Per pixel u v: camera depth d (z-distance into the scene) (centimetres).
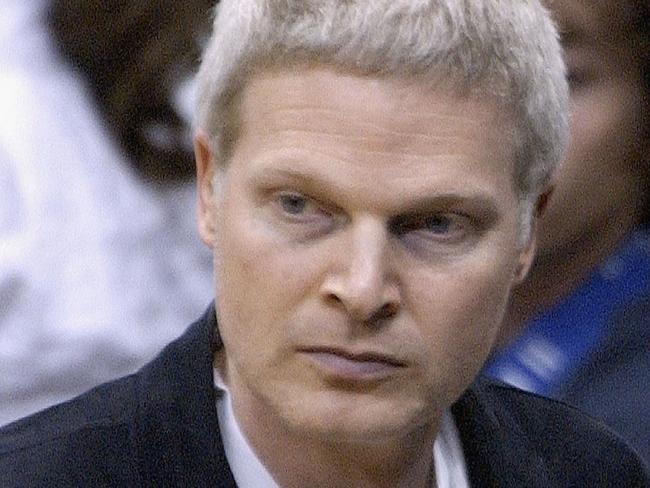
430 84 733
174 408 800
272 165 741
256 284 751
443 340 753
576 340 1200
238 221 757
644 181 1214
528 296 1205
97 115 1192
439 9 736
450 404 793
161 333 1188
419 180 733
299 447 797
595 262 1203
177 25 1177
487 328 770
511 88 754
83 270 1172
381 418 746
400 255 744
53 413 820
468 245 755
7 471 776
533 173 782
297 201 745
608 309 1198
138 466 787
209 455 792
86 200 1177
